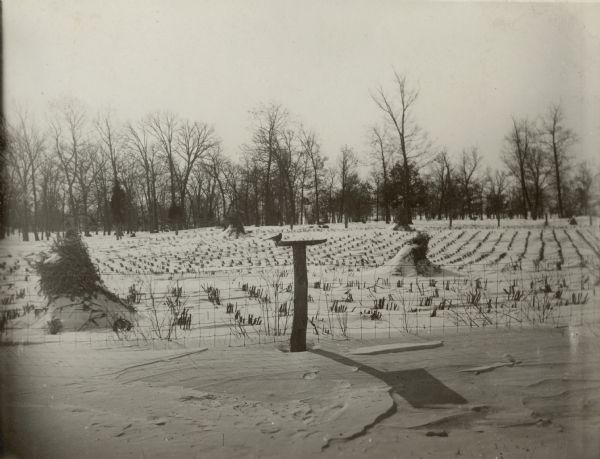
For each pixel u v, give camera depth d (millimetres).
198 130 55094
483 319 7820
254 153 55625
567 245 26328
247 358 5625
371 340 6453
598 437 3795
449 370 5238
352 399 4469
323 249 27891
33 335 7066
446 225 42875
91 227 49938
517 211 61250
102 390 4625
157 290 13094
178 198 65625
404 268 16938
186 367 5301
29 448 3488
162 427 3893
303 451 3543
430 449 3629
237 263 22812
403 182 47188
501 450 3613
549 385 4836
